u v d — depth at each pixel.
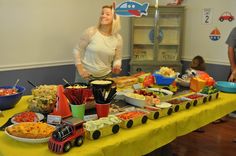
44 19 3.73
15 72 3.58
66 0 3.92
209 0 4.34
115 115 1.65
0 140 1.38
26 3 3.52
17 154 1.24
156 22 4.60
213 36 4.37
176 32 4.80
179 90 2.38
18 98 1.88
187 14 4.68
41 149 1.29
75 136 1.30
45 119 1.63
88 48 2.74
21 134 1.33
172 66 4.73
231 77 3.54
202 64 3.98
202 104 2.08
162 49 4.86
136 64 4.70
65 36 4.00
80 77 2.80
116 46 2.80
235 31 3.59
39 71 3.81
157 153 2.19
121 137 1.46
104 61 2.79
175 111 1.88
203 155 2.94
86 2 4.16
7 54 3.47
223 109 2.15
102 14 2.67
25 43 3.61
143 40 4.85
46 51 3.84
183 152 3.00
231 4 4.09
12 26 3.45
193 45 4.68
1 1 3.30
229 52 3.63
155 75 2.50
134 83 2.49
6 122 1.61
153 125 1.64
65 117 1.57
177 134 1.77
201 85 2.31
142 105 1.88
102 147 1.34
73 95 1.58
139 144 1.52
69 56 4.11
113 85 1.85
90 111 1.76
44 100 1.70
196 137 3.40
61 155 1.24
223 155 2.95
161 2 4.95
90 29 2.72
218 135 3.47
